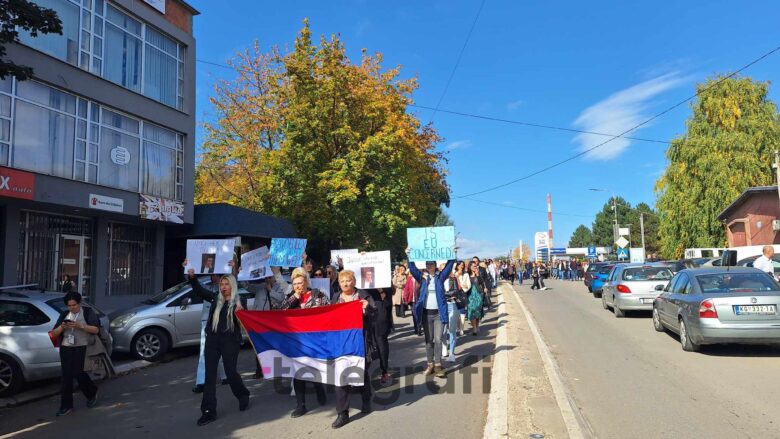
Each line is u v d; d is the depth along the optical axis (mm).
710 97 32625
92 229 17031
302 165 22328
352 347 6273
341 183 21062
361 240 24031
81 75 15469
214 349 6621
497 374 8383
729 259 14266
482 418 6355
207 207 20500
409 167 26203
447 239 8969
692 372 8359
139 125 17844
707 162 31703
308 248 26453
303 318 6527
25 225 14938
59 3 15008
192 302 11508
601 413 6332
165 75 19188
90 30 15992
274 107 27766
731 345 10672
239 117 28375
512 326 14477
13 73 7734
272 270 9133
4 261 13969
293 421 6367
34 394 8266
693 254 29438
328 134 22438
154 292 19047
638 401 6801
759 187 28578
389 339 13172
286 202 22719
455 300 10078
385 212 22484
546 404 6582
